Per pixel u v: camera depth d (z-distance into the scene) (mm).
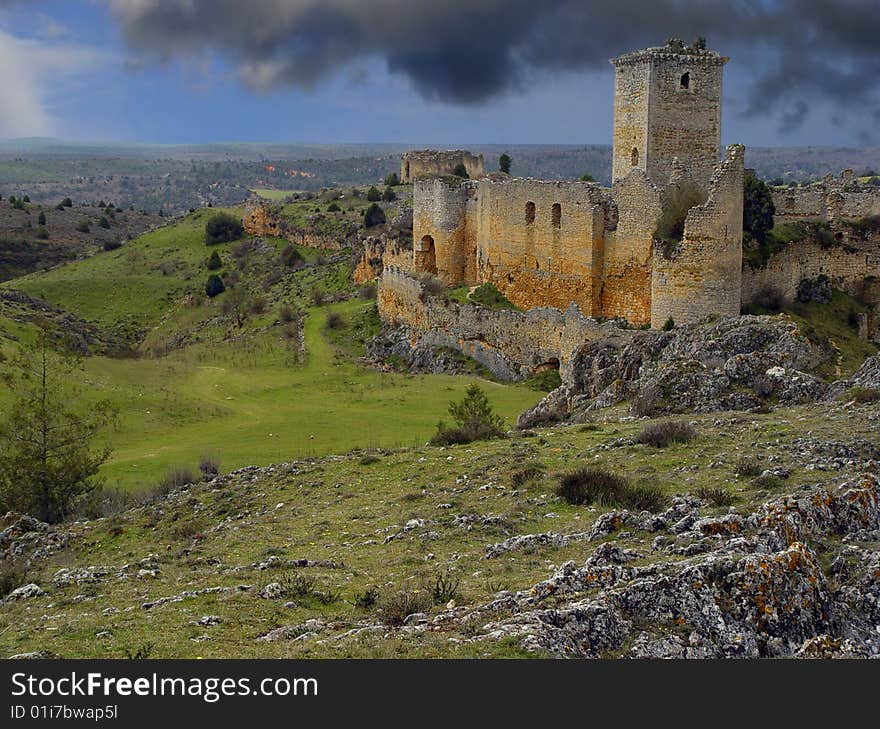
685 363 46000
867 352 61969
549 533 26297
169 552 30516
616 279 66938
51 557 32844
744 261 66000
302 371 82375
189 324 125312
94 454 51500
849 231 70625
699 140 67875
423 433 55188
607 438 38781
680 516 25625
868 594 19375
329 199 173375
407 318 88062
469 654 17031
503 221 78188
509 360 73250
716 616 18062
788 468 29719
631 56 67875
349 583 23969
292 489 37469
